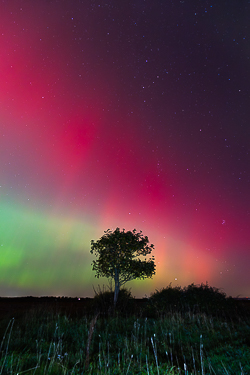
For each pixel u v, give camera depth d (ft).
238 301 38.52
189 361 16.94
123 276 40.96
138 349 18.44
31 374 12.68
